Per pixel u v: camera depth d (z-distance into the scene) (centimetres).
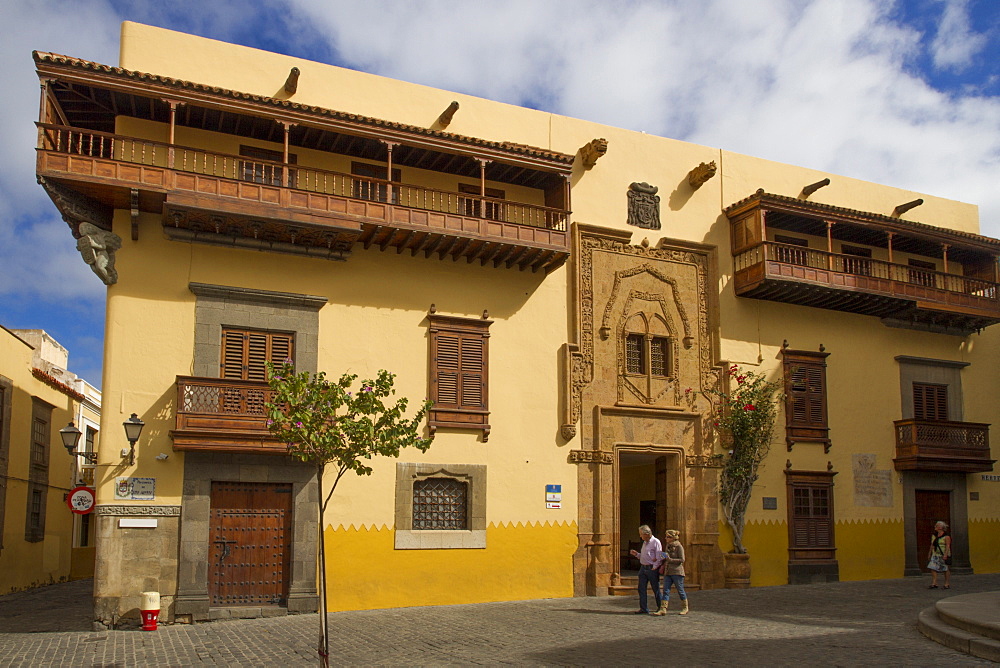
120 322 1694
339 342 1866
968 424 2569
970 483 2630
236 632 1511
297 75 1848
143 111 1758
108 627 1584
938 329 2658
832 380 2461
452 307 2000
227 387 1689
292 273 1850
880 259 2564
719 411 2261
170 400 1698
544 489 2028
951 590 2055
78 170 1595
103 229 1705
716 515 2208
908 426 2492
